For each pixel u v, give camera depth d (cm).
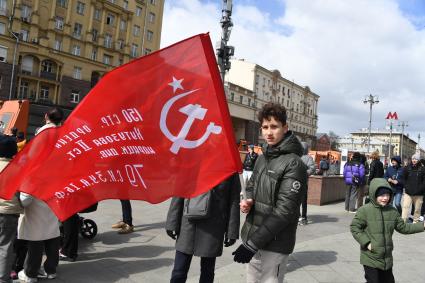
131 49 5869
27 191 313
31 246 456
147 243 679
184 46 302
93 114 310
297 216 278
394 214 398
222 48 1273
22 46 4600
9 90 4459
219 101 300
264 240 266
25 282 466
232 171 295
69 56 5012
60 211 308
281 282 288
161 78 305
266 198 280
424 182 1012
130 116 307
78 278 496
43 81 4781
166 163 303
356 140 10500
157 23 6234
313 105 10844
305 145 893
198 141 301
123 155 308
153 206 1051
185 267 369
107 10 5466
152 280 506
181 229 370
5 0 4475
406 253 689
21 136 1187
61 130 314
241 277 515
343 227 925
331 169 3095
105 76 308
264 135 293
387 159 4050
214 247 366
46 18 4838
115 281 495
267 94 8575
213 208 367
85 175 309
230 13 1276
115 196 306
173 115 303
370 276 394
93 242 672
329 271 557
